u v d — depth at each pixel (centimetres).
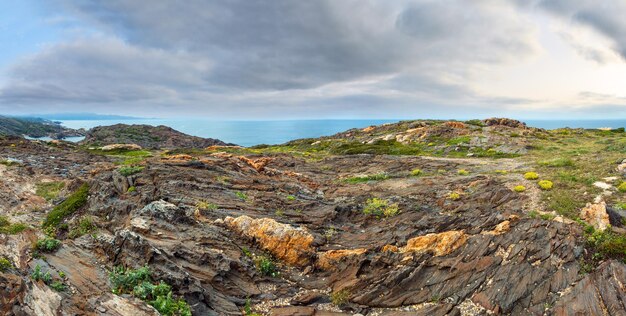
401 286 1688
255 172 4303
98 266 1611
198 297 1490
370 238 2164
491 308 1526
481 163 4500
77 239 1869
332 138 10162
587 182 2570
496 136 6444
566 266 1681
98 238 1808
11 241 1638
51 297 1226
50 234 2238
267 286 1755
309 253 1956
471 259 1794
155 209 2097
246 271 1773
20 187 3588
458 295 1617
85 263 1611
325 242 2133
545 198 2397
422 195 2984
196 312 1428
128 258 1620
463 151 5872
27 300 1136
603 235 1827
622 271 1541
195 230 2019
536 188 2630
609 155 3569
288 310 1572
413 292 1667
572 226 1936
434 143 6725
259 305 1616
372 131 9825
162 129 15738
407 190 3272
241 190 3119
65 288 1346
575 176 2742
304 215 2528
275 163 5609
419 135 7512
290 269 1923
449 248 1881
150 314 1284
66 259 1608
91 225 2220
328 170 5103
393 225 2306
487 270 1698
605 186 2452
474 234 2023
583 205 2222
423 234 2141
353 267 1842
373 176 4097
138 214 2128
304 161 5853
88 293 1359
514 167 3841
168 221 2042
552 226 1925
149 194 2580
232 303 1575
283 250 1986
